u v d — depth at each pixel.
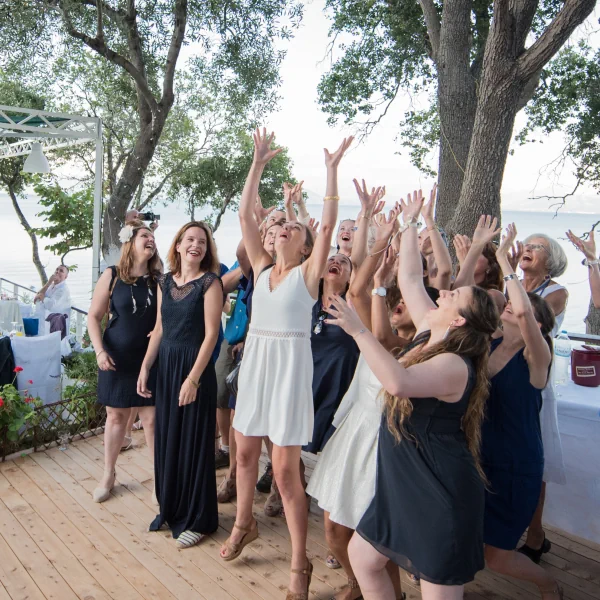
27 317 7.26
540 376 2.30
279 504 3.37
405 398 1.84
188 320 3.02
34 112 7.55
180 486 3.10
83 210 12.55
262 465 3.99
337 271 2.83
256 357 2.64
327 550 3.03
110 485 3.51
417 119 11.70
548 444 2.71
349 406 2.44
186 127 14.20
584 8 5.57
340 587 2.71
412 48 10.11
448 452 1.81
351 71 10.52
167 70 10.41
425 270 2.92
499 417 2.32
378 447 1.97
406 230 2.40
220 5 10.16
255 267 2.80
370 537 1.91
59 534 3.08
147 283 3.45
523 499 2.31
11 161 15.39
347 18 10.30
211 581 2.72
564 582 2.81
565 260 3.06
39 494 3.52
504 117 6.18
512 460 2.30
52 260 36.84
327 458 2.43
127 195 10.81
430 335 2.00
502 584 2.79
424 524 1.79
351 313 1.79
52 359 5.02
